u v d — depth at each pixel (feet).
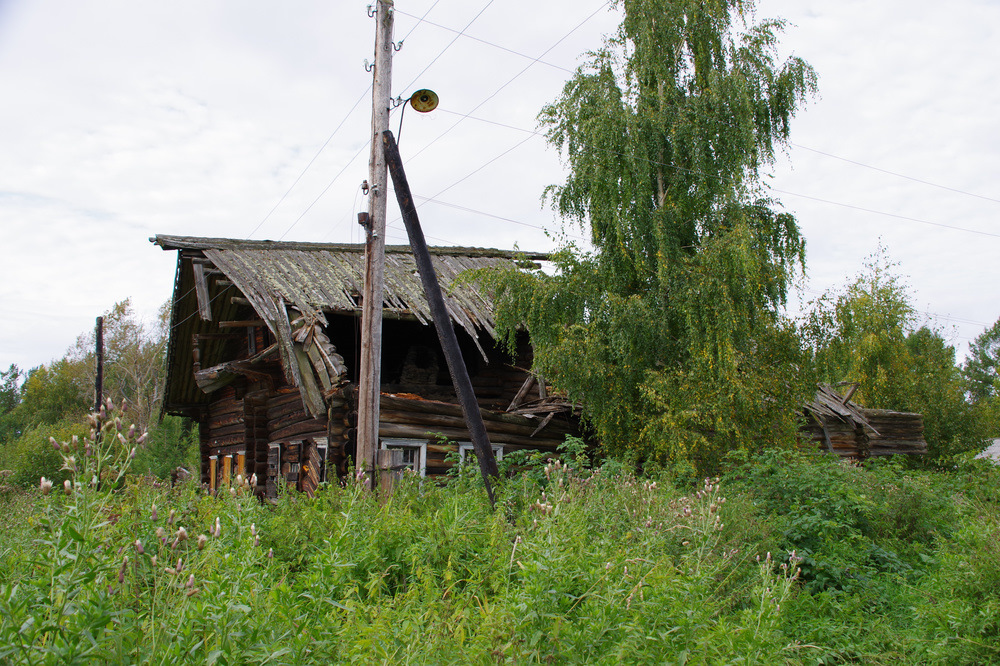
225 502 21.20
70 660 9.82
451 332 31.71
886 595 25.86
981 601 20.62
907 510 34.78
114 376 165.07
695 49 44.42
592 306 41.73
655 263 41.60
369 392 31.73
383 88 33.83
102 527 12.58
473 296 53.72
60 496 12.64
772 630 15.23
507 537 20.88
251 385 55.93
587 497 25.66
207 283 52.54
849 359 42.09
